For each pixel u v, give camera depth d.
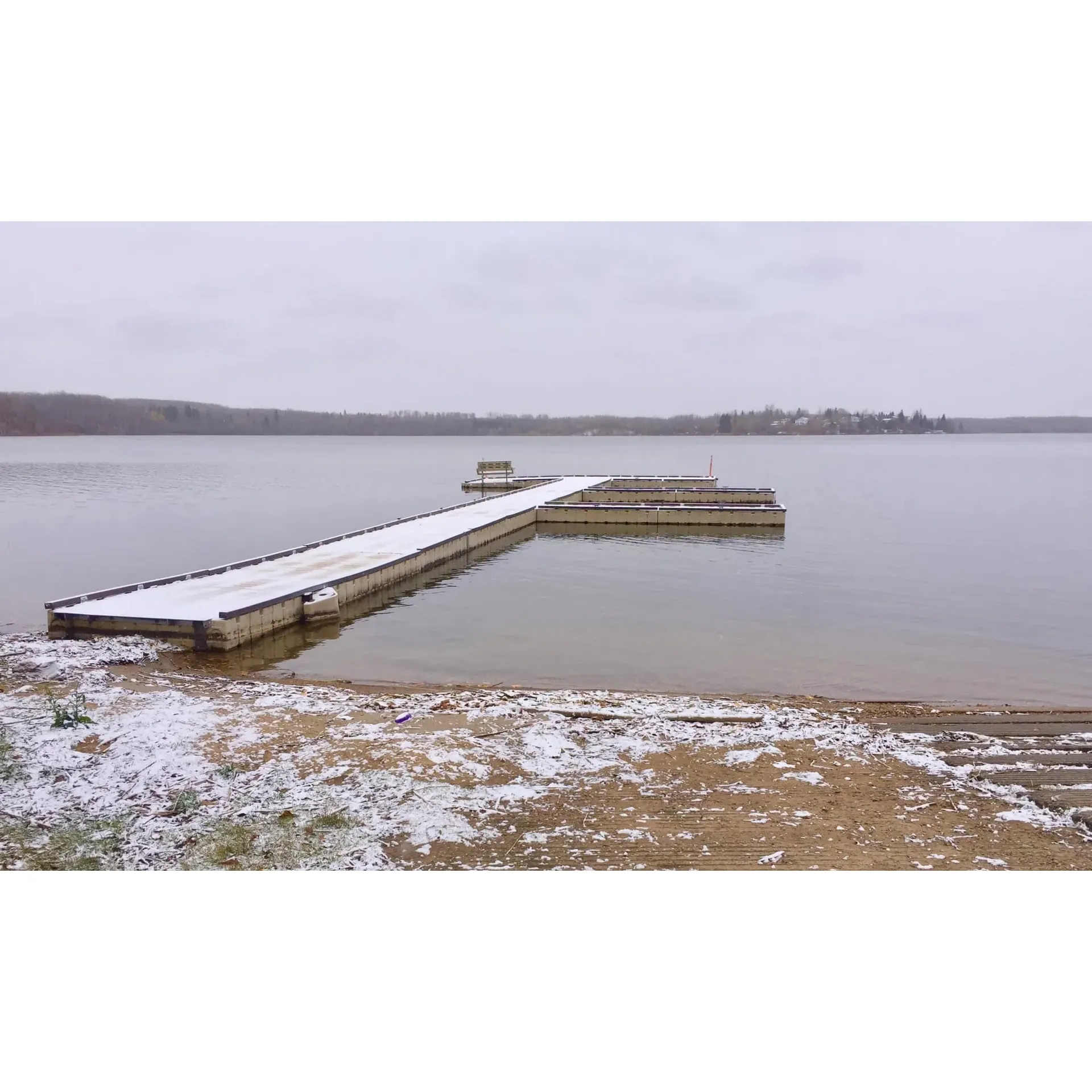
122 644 15.09
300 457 136.00
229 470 91.44
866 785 9.19
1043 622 20.20
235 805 8.14
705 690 14.37
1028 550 32.25
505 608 21.31
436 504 51.84
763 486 66.69
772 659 16.55
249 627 16.28
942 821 8.28
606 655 16.70
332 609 18.75
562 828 7.90
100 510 46.88
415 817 7.89
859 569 27.86
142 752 9.40
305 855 7.23
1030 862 7.40
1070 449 181.25
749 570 27.47
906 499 55.03
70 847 7.32
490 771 9.19
